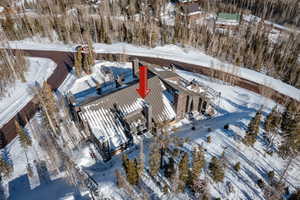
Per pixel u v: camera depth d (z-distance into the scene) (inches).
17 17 3410.4
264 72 2687.0
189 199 1159.6
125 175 1272.1
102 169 1396.4
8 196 1249.4
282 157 1422.2
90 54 2429.9
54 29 3380.9
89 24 3363.7
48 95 1636.3
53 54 2792.8
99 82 2255.2
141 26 3198.8
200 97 1800.0
